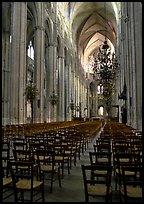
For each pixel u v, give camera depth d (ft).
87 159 36.09
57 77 153.38
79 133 45.52
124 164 18.13
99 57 116.16
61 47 155.22
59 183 22.00
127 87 94.73
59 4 151.23
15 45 80.64
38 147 26.43
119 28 154.61
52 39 131.95
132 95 79.51
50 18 127.54
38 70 104.99
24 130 53.72
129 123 87.20
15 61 80.18
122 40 124.77
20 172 24.70
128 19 90.89
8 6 94.73
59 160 24.63
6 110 91.97
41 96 104.32
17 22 81.56
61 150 26.12
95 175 19.45
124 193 14.79
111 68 112.78
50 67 130.52
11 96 79.10
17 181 18.03
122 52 125.80
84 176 14.96
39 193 19.85
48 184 22.52
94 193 15.40
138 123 70.03
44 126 70.85
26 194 19.74
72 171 28.07
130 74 84.02
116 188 20.94
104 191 15.78
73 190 20.77
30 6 104.94
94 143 57.47
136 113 70.74
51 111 124.16
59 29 149.18
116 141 29.17
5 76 99.19
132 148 25.30
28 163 15.94
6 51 100.48
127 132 47.37
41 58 106.83
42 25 108.88
